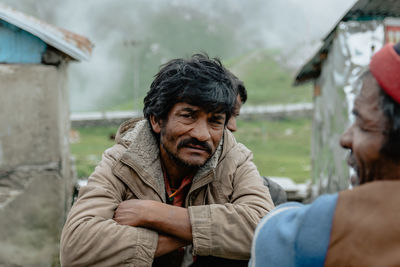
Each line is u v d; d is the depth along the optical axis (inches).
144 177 48.7
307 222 29.7
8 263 121.5
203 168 49.8
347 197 29.3
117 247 42.9
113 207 46.7
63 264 44.5
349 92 155.3
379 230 26.9
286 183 265.7
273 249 30.8
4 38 118.9
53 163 124.5
